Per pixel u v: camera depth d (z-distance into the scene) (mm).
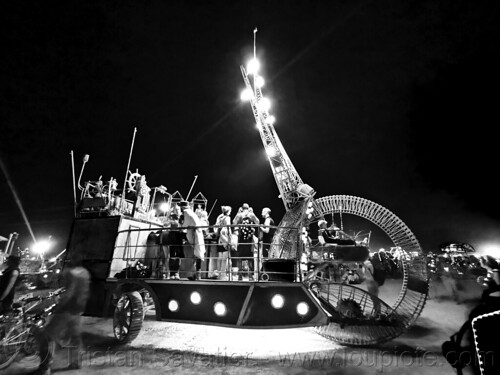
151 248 8562
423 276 6637
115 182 9461
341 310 7008
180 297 6168
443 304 10719
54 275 9008
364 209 7090
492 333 2545
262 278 6250
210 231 10516
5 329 5344
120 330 6465
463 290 12148
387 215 6898
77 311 5555
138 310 6297
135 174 10422
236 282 5633
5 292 5312
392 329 6523
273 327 5371
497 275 3471
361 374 4801
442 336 6883
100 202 8430
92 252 7730
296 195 13383
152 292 6363
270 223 9984
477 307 2809
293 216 7906
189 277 7219
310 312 5574
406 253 6883
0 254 13594
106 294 7004
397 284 15688
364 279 9773
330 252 7078
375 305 7000
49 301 6109
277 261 6199
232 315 5605
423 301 6496
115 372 4988
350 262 6812
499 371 2414
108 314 6898
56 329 5227
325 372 4895
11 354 5355
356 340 6535
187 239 7559
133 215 9008
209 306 5855
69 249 8070
